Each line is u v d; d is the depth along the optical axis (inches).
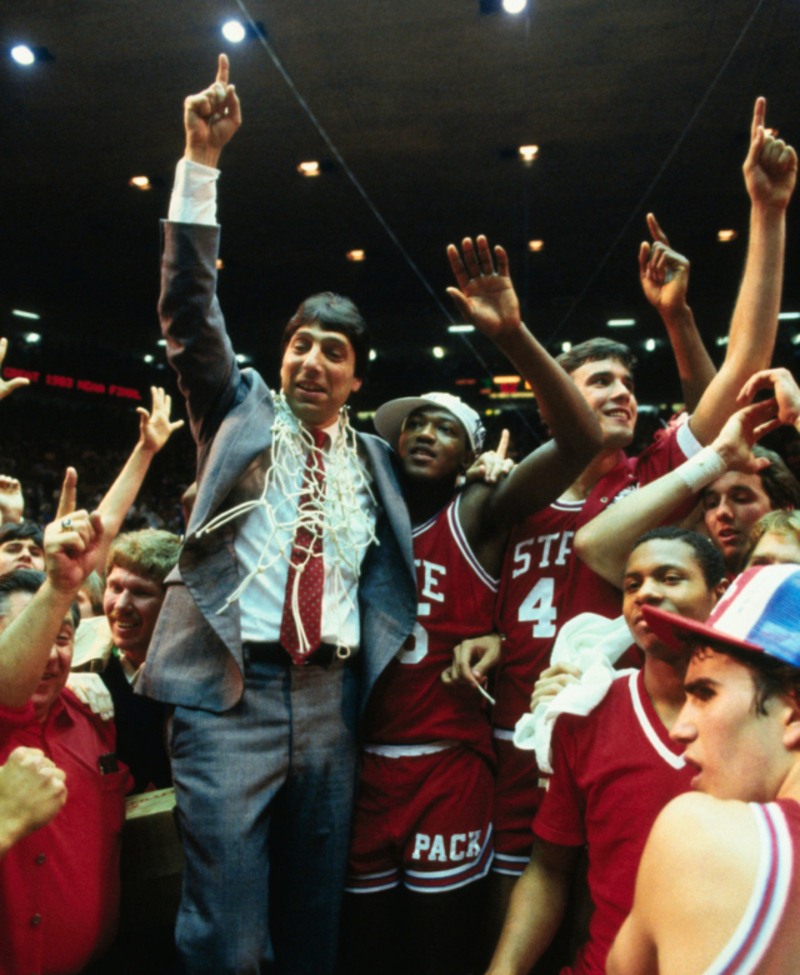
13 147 371.6
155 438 68.9
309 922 53.1
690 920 22.7
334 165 385.1
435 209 435.5
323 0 265.3
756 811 23.9
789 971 21.6
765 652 26.0
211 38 285.4
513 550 66.5
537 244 481.7
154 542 72.4
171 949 63.2
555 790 48.7
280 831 53.9
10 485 83.1
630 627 47.6
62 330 672.4
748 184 62.9
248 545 55.3
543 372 54.3
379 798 58.3
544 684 51.1
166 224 52.9
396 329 677.3
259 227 462.3
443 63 299.0
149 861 59.5
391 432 70.5
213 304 55.3
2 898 47.0
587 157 373.1
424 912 56.8
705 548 47.2
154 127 352.8
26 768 40.8
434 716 59.3
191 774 50.6
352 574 57.9
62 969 50.6
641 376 687.7
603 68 301.1
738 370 62.1
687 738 27.2
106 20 278.7
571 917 56.1
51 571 44.8
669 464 65.0
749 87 310.3
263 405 57.9
